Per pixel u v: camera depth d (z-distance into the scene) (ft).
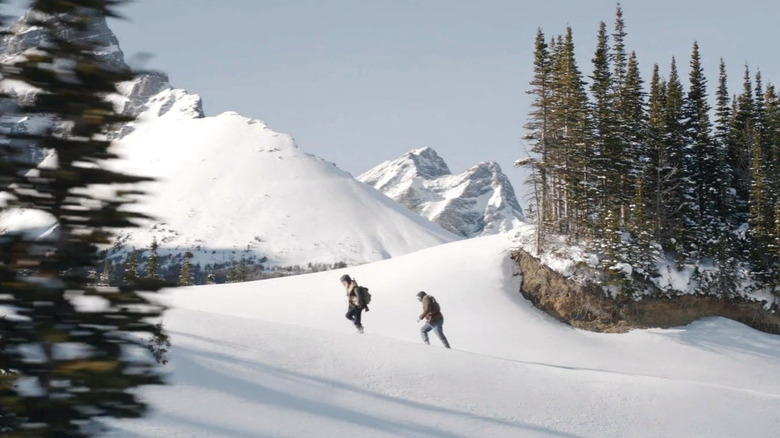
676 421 65.21
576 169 193.06
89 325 15.20
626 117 207.21
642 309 156.87
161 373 15.90
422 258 184.34
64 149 15.23
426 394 62.59
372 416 55.47
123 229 15.60
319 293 168.55
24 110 15.25
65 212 15.14
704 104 230.07
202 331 68.39
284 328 74.64
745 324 162.81
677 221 194.59
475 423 57.41
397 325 140.87
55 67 14.97
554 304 156.87
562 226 189.78
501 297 157.38
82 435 15.07
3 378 14.56
